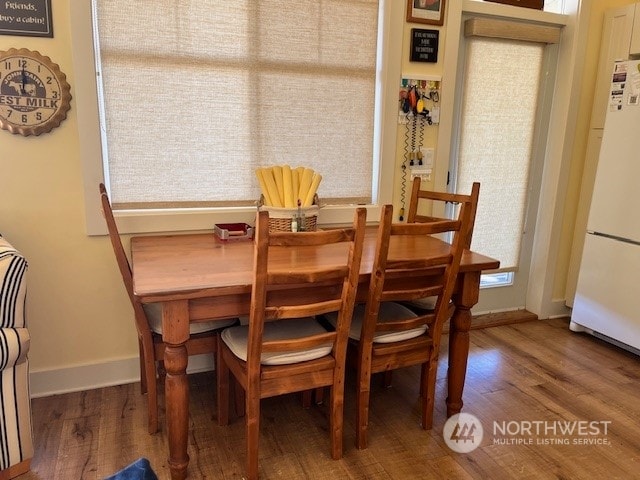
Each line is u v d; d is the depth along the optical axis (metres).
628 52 2.87
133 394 2.31
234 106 2.37
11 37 1.97
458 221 1.79
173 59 2.23
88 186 2.17
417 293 1.82
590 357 2.80
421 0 2.58
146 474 0.96
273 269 1.74
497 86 3.01
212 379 2.50
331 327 2.08
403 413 2.21
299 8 2.39
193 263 1.82
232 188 2.46
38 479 1.73
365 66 2.59
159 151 2.29
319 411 2.22
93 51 2.07
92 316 2.32
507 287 3.40
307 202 2.27
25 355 1.67
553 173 3.19
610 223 2.81
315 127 2.55
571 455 1.93
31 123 2.04
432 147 2.82
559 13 3.04
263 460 1.87
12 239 2.13
